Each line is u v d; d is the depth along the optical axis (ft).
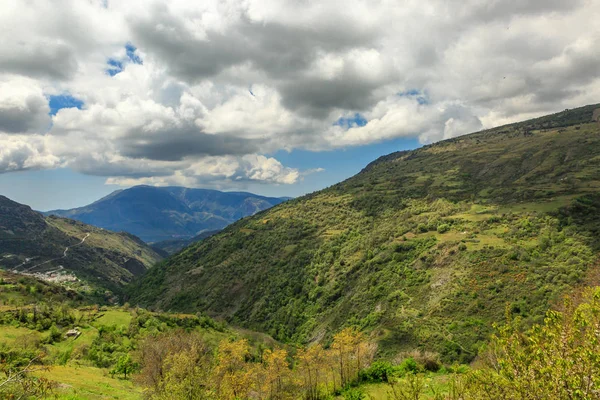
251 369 121.08
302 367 118.93
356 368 117.70
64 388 110.73
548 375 28.35
